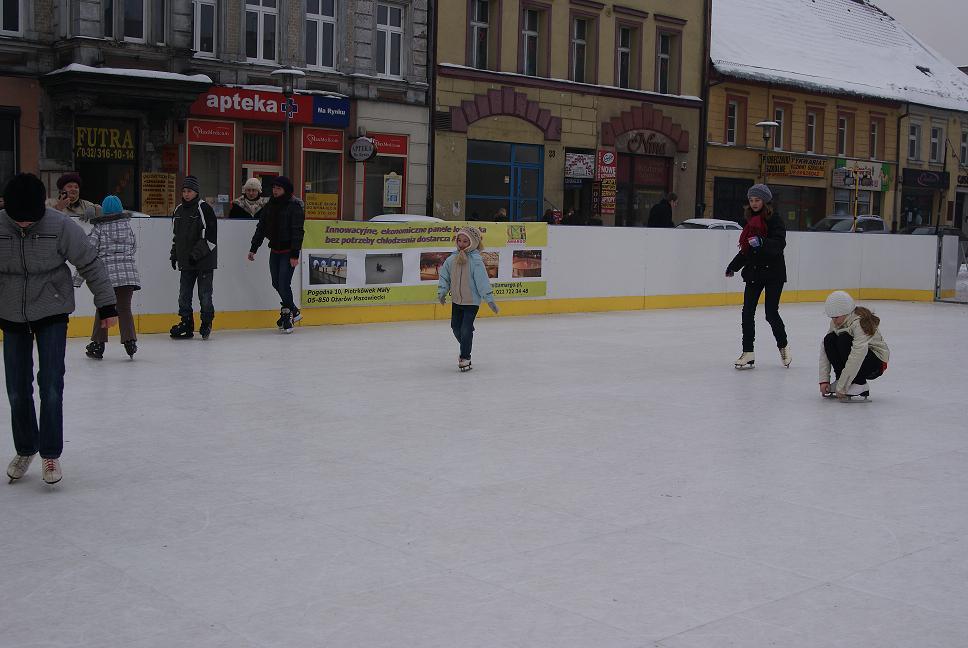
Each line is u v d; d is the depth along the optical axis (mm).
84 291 14227
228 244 15484
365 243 16859
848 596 4891
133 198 24844
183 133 25312
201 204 14000
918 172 49344
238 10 26172
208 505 6258
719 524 6016
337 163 28641
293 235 14859
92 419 8727
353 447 7863
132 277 11898
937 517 6250
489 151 31922
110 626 4422
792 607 4734
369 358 12820
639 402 10055
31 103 23203
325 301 16500
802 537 5797
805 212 44125
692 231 21641
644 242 20828
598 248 20109
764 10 47094
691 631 4438
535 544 5590
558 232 19469
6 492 6508
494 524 5945
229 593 4816
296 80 27438
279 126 27219
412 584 4961
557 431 8586
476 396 10219
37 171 23328
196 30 25719
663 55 37281
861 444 8297
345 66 28391
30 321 6477
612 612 4637
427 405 9680
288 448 7801
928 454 7973
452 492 6621
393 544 5562
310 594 4812
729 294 22484
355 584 4949
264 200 16578
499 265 18641
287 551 5426
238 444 7902
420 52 29906
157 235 14797
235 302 15625
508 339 15250
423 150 30172
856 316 10164
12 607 4625
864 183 45875
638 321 18453
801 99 42969
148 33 24172
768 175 41562
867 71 47938
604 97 34688
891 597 4887
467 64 31281
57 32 23312
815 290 24250
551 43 33125
